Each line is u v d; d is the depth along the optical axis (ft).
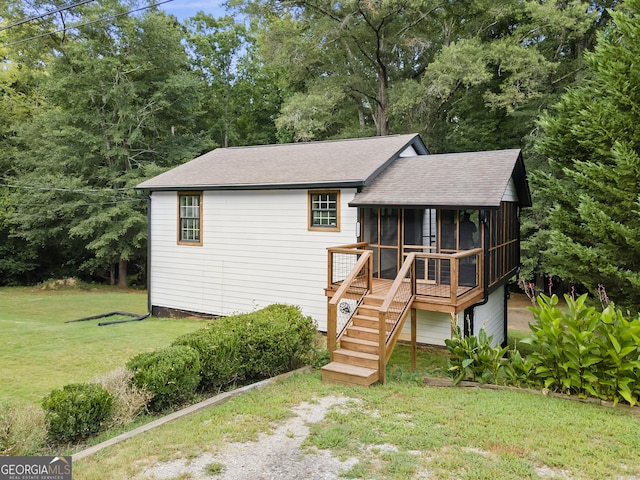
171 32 78.74
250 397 19.42
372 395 19.70
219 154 50.21
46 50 78.89
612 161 34.19
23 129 76.95
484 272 29.68
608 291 33.58
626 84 31.50
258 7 73.51
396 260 33.24
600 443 14.65
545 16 59.31
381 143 42.09
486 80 61.31
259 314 25.86
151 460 13.87
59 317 49.21
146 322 41.01
